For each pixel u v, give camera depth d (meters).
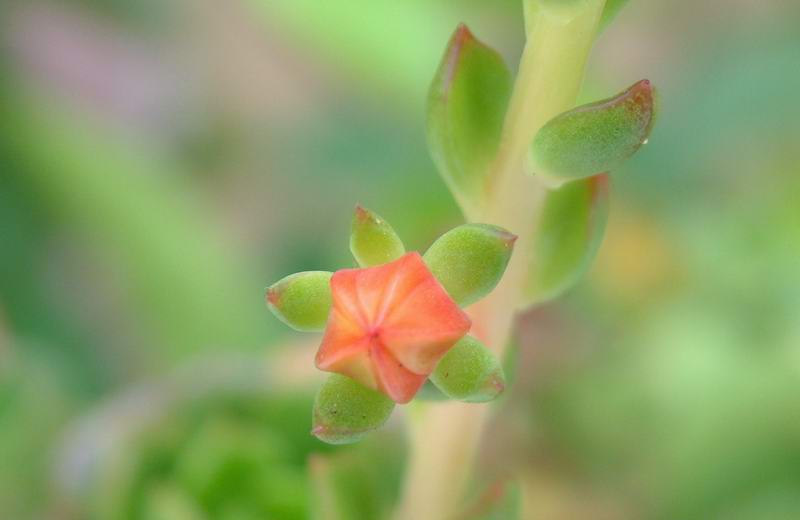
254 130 0.36
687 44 0.35
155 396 0.22
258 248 0.32
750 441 0.28
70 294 0.29
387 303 0.14
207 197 0.33
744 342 0.29
